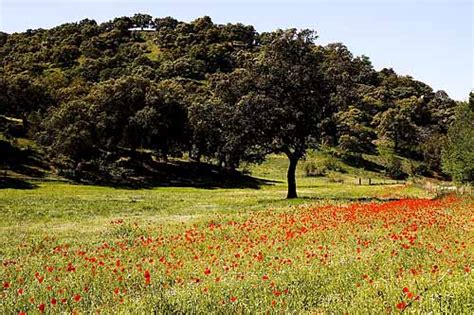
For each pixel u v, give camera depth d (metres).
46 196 53.44
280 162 120.31
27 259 16.84
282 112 45.22
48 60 184.38
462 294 8.91
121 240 20.61
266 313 8.80
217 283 10.97
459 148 57.91
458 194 39.09
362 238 17.23
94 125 90.94
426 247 15.16
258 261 13.48
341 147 129.12
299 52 47.59
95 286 12.05
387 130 147.12
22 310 10.35
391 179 116.69
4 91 109.44
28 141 98.00
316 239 17.31
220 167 101.75
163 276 12.63
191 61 177.75
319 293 10.29
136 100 96.38
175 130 96.62
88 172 86.38
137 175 89.12
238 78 49.00
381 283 10.27
